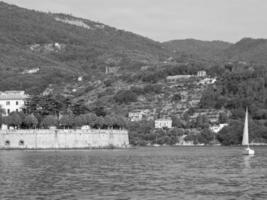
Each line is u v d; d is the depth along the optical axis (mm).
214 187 161875
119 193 151000
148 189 158250
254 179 181500
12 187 160750
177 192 152625
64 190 155875
